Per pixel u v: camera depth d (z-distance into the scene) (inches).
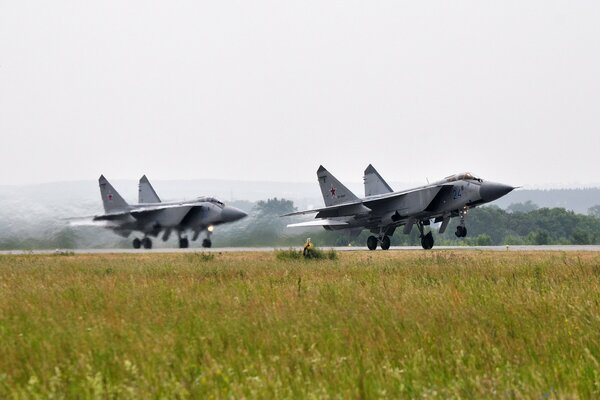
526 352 1443.2
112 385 1229.7
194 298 2293.3
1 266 4574.3
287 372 1263.5
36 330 1733.5
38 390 1212.5
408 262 4227.4
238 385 1183.6
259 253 6323.8
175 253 7042.3
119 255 6752.0
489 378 1234.0
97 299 2315.5
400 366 1373.0
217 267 3983.8
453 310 1889.8
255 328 1695.4
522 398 1090.1
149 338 1561.3
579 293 2185.0
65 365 1366.9
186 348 1482.5
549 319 1764.3
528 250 6569.9
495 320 1740.9
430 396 1103.0
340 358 1348.4
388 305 1985.7
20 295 2438.5
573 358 1386.6
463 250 6791.3
